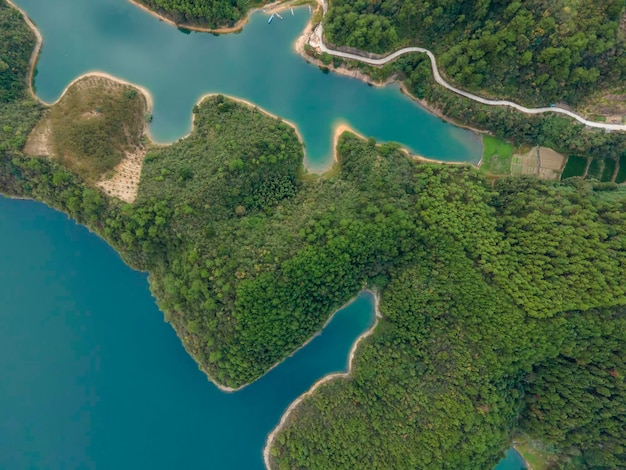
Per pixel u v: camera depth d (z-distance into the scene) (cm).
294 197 8069
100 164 7681
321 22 8569
